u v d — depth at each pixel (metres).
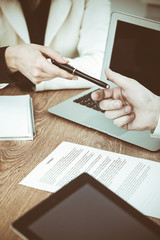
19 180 0.63
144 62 0.78
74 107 0.87
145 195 0.59
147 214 0.55
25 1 1.32
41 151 0.71
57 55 0.85
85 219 0.44
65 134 0.77
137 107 0.73
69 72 0.81
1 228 0.53
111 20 0.79
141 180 0.62
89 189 0.49
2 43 1.36
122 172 0.64
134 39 0.78
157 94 0.78
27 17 1.37
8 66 0.95
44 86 0.95
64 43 1.42
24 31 1.31
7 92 0.95
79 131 0.79
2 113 0.81
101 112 0.85
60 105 0.88
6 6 1.27
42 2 1.36
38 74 0.85
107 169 0.65
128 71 0.81
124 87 0.72
